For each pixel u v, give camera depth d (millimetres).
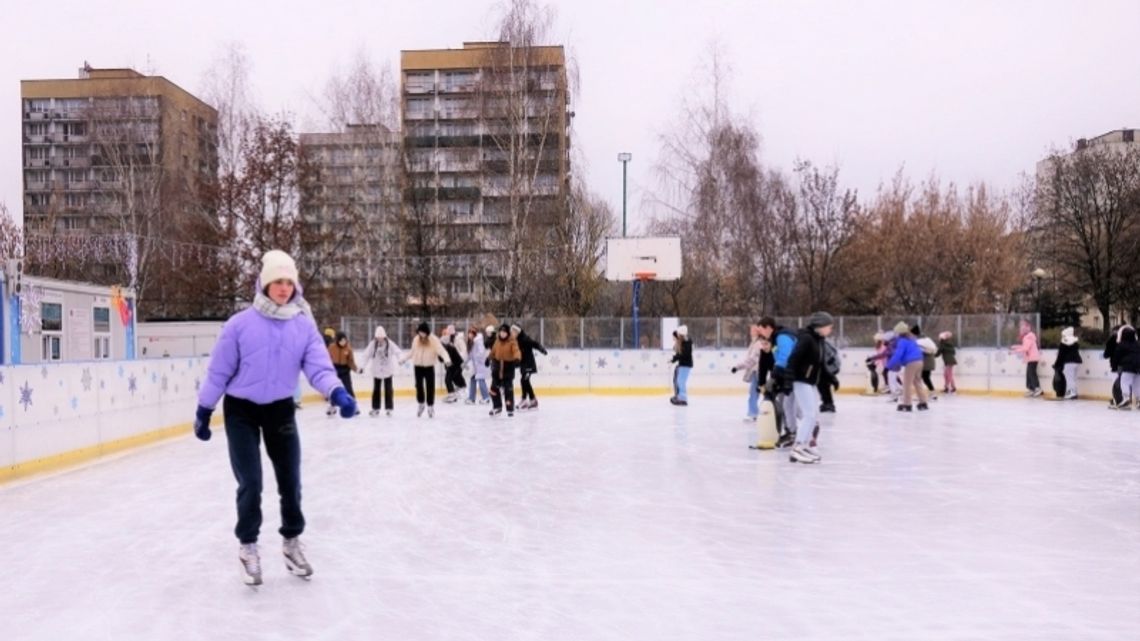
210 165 34219
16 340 13477
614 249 24625
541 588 4570
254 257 27875
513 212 26719
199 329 24812
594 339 22547
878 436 11797
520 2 27125
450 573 4887
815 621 4004
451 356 18406
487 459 9672
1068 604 4254
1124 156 37719
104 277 29609
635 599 4367
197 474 8656
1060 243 38500
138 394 10984
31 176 55062
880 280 32844
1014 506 6844
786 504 6961
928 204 34188
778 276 30250
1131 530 5957
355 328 22031
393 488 7785
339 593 4484
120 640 3783
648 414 15656
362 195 31672
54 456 8984
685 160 30125
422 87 49750
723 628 3906
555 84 27734
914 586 4578
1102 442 11023
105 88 35656
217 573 4879
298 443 4609
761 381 10820
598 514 6582
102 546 5547
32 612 4180
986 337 21141
